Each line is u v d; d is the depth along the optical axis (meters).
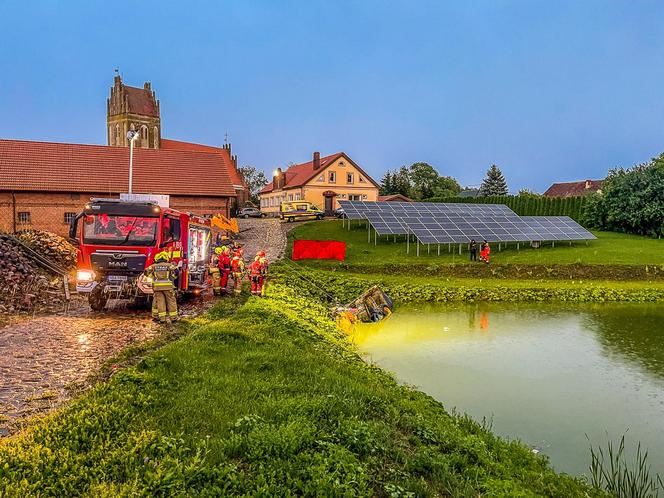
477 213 46.72
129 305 16.47
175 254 16.09
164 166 47.62
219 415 6.47
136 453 5.29
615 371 13.86
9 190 39.78
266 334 11.95
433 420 8.49
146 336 11.84
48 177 41.88
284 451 5.67
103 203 15.53
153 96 88.56
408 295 26.22
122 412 6.21
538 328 19.42
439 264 34.38
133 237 15.40
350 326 19.25
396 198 77.88
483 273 33.50
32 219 40.84
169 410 6.51
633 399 11.70
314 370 9.33
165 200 18.12
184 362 8.72
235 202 74.19
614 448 9.22
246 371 8.71
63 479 4.70
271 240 42.84
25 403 7.10
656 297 27.14
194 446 5.54
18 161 42.00
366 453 6.13
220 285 19.94
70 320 13.80
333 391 8.12
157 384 7.42
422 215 43.59
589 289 28.28
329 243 35.41
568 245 43.00
